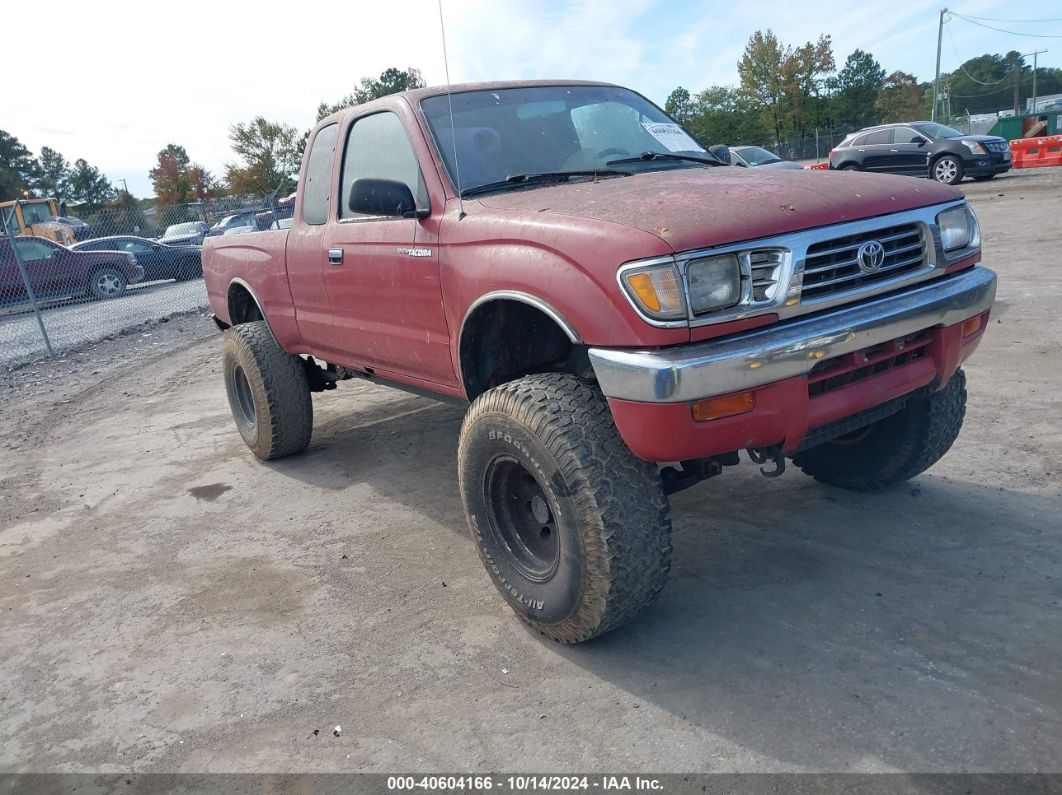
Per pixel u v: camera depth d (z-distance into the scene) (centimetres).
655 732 248
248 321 576
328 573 379
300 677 298
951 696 248
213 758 259
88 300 1795
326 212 435
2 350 1217
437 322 345
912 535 349
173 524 461
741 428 251
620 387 251
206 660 316
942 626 284
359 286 396
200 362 966
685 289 244
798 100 5488
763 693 260
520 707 267
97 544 444
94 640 342
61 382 935
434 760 247
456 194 338
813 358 255
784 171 331
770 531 369
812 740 237
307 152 463
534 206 301
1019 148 2211
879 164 1969
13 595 393
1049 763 219
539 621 296
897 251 283
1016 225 1143
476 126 368
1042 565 314
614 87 436
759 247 252
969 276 306
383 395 700
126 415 739
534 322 326
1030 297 730
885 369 289
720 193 281
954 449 432
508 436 282
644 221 258
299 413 521
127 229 2172
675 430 245
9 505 521
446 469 500
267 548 414
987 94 11456
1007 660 262
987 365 561
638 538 265
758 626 297
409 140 368
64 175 10738
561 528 273
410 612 336
